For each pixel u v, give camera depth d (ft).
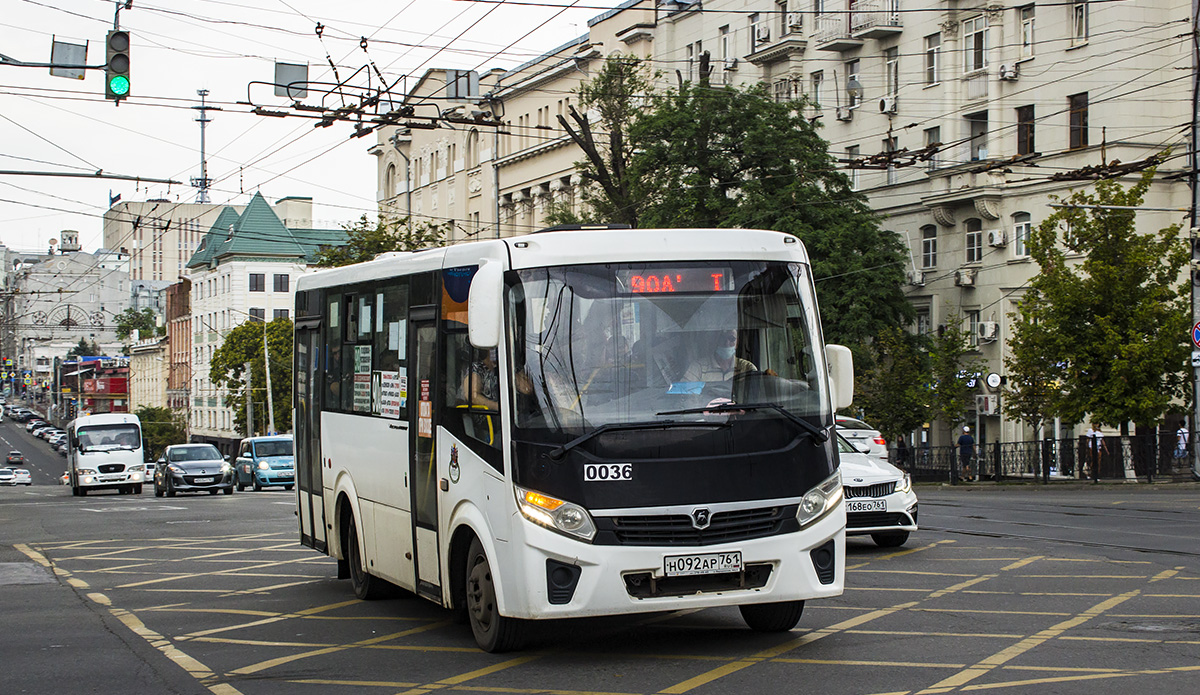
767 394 29.43
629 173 130.93
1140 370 105.91
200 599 43.01
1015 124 135.03
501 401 28.91
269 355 252.83
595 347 28.94
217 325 323.98
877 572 44.16
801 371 30.17
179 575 50.55
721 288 29.96
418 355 34.47
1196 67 105.50
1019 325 114.52
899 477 50.93
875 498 49.93
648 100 138.21
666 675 27.45
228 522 80.07
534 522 27.99
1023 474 118.83
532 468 28.22
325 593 43.52
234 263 307.78
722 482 28.40
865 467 51.26
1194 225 105.19
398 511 35.86
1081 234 111.04
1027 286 133.80
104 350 532.73
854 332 127.65
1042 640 30.07
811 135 128.47
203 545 63.67
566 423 28.22
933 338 134.82
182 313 364.17
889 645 30.01
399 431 35.68
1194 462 104.83
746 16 168.14
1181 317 106.01
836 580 29.60
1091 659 27.55
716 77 172.14
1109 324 107.76
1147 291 108.68
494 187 214.90
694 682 26.58
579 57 187.42
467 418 30.78
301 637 34.42
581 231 30.68
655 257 29.86
